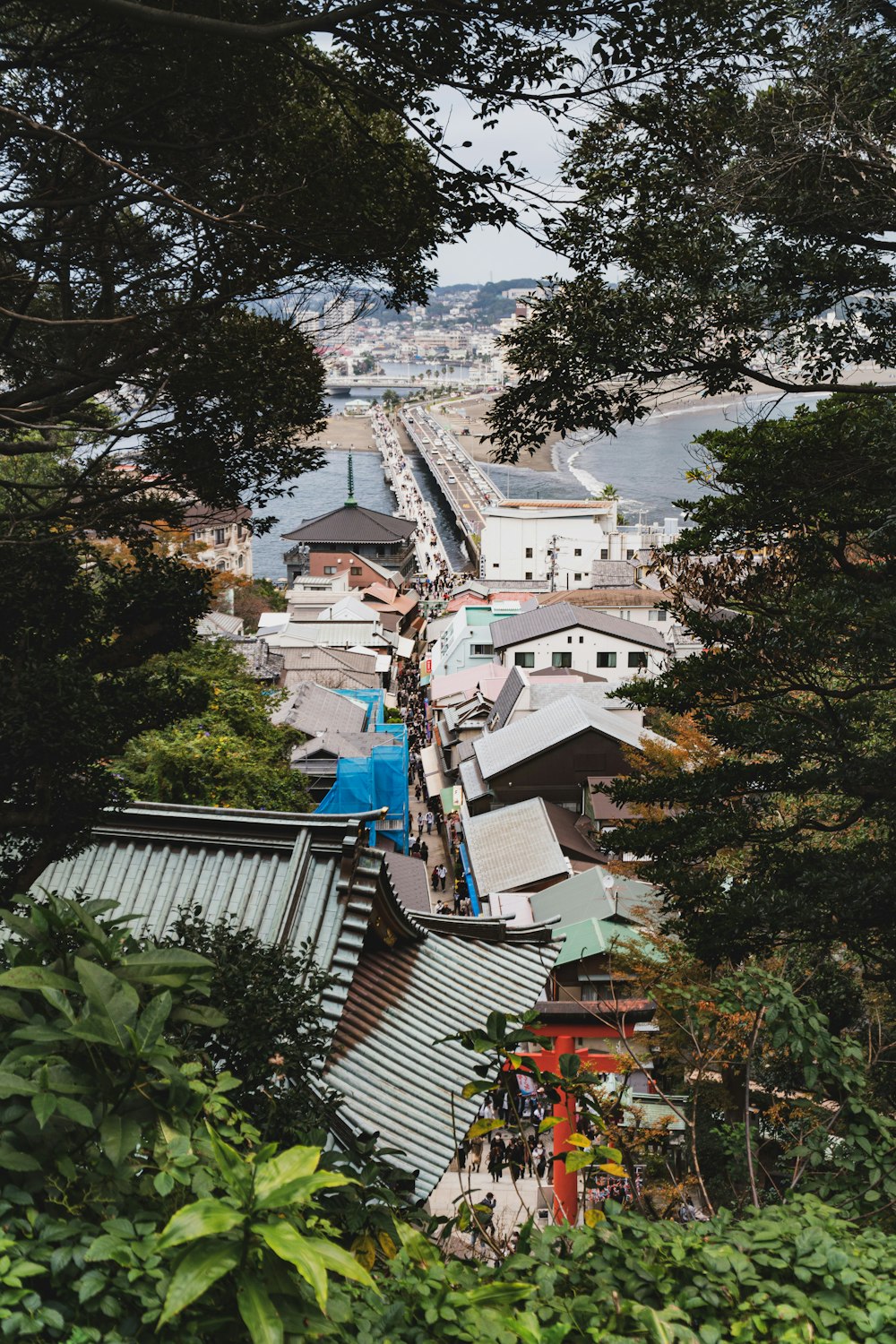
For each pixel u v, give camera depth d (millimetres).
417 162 8070
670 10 6559
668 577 14008
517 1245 4516
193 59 7344
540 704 48500
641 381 9625
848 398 11680
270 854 11773
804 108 8305
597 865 35594
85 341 8711
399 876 32812
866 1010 13578
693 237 8711
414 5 6406
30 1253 3309
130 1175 3723
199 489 9164
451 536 140625
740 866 15805
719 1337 3811
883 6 8031
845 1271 3990
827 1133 6273
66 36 7211
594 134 8086
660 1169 10727
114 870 11898
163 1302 3242
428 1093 10641
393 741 45844
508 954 13242
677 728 23781
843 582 12625
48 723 6867
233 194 8062
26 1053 3883
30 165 7949
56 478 10414
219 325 8539
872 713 12789
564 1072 5797
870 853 11773
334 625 72625
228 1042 6918
